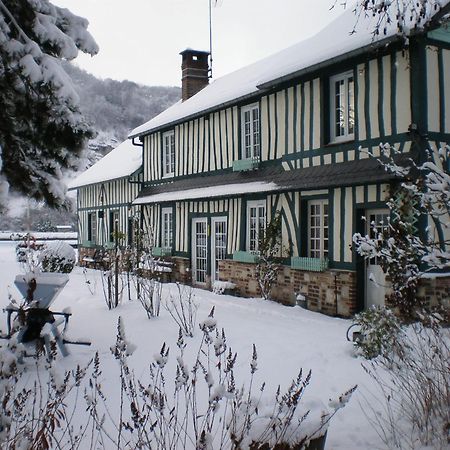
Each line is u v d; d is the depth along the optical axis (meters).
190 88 18.88
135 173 18.45
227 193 12.53
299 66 10.11
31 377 5.33
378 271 9.38
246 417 3.18
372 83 9.39
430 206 4.26
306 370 5.80
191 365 5.94
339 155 10.03
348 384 5.28
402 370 4.83
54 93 6.32
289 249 11.12
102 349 6.63
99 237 21.86
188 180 15.26
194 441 3.80
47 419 3.28
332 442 3.93
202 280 14.63
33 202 7.16
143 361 6.08
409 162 8.45
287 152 11.36
